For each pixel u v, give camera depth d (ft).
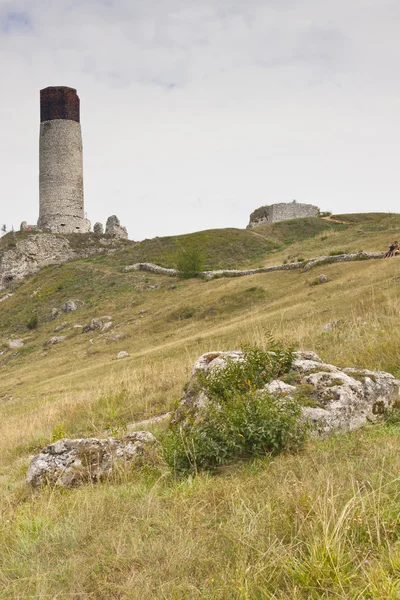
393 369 32.73
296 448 21.22
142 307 156.66
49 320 180.86
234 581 11.57
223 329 99.50
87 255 255.09
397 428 22.30
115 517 17.08
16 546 16.19
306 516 13.56
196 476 20.31
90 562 13.97
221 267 190.80
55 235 257.55
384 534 12.53
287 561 11.91
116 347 124.77
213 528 14.92
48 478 25.05
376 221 204.13
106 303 172.96
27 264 248.93
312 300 102.22
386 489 14.40
